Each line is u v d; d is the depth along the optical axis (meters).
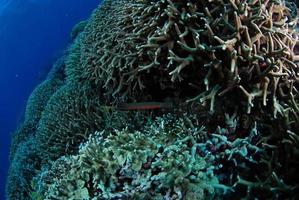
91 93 4.53
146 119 3.44
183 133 2.95
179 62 2.98
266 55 2.83
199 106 3.07
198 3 3.08
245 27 2.78
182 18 2.96
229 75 2.76
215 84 2.92
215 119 3.02
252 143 2.83
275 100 2.78
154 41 3.15
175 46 3.11
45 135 4.93
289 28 3.19
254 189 2.59
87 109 4.32
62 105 4.91
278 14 3.10
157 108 3.46
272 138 2.79
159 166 2.67
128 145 2.84
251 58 2.75
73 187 2.85
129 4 3.66
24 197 5.58
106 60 3.77
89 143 3.10
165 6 3.20
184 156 2.71
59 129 4.52
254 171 2.73
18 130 7.58
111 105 4.08
